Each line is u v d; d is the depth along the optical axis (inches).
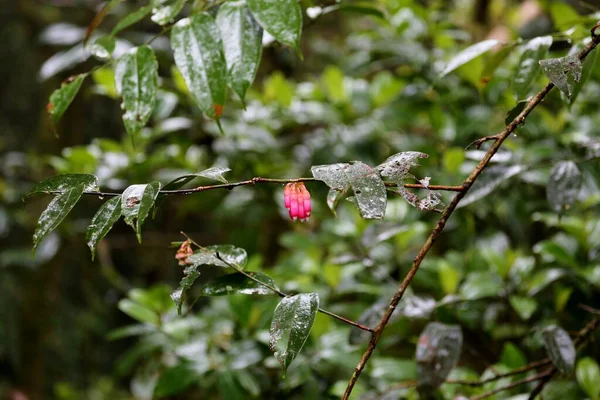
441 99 68.1
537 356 58.1
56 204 41.5
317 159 67.8
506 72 64.7
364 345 55.0
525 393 52.2
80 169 64.1
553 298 56.7
